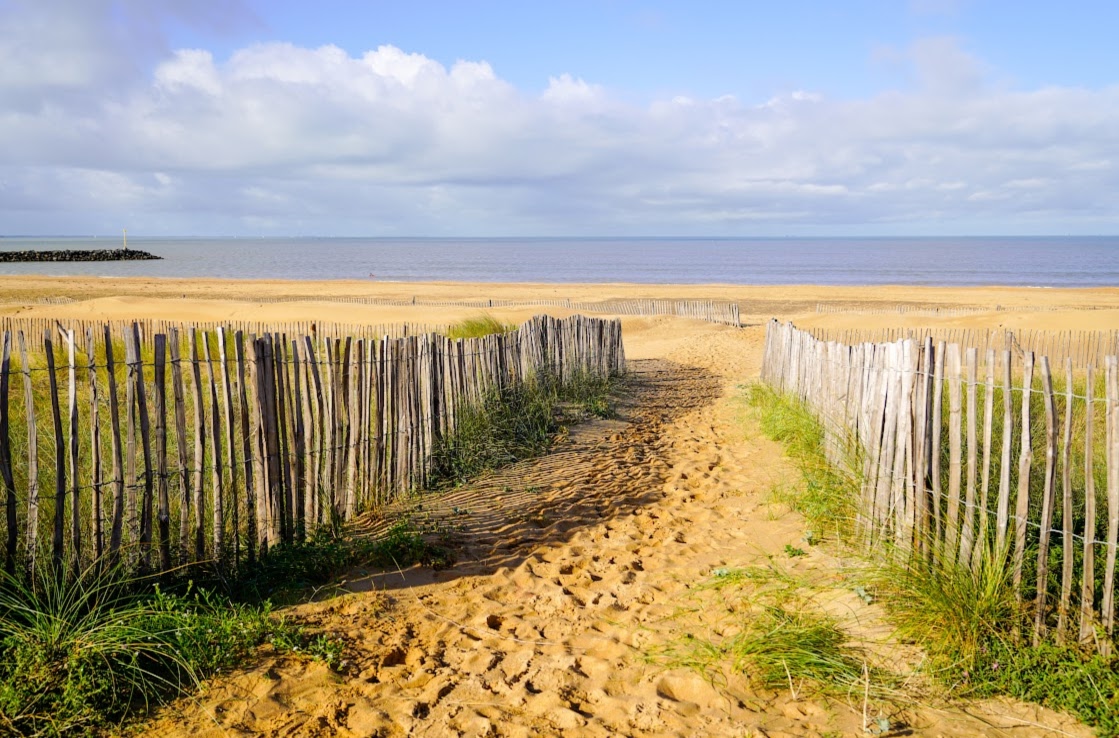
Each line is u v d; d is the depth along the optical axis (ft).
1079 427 21.66
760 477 24.67
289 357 17.11
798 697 11.53
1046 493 12.04
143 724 10.52
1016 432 19.69
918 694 11.44
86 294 139.54
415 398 22.85
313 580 15.92
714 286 198.80
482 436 26.94
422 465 23.26
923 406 14.61
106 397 25.50
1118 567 12.90
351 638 13.33
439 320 83.51
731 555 17.57
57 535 12.98
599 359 45.60
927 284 235.81
